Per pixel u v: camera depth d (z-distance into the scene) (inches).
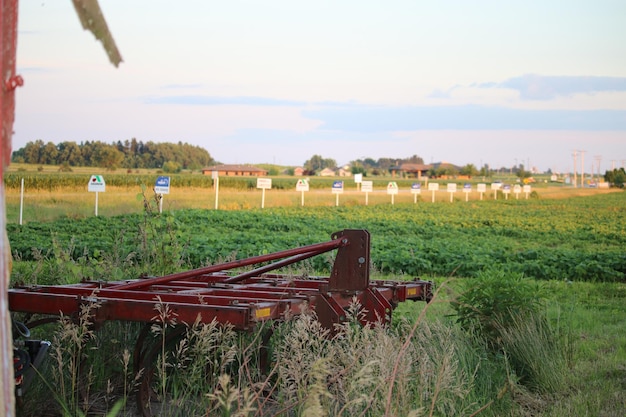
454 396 223.5
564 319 418.0
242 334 241.9
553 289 580.4
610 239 1209.4
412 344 237.3
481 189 3201.3
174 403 216.5
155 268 380.5
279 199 2241.6
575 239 1171.9
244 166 6628.9
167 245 400.8
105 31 112.6
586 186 6614.2
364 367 166.7
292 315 229.8
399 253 770.8
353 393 191.9
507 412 240.1
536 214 1962.4
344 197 2709.2
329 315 244.4
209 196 2230.6
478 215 1800.0
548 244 1103.0
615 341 362.6
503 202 2805.1
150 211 393.7
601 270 701.9
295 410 196.9
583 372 296.4
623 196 3944.4
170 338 234.2
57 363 234.4
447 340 251.8
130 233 911.0
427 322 275.4
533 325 303.4
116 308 219.5
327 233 1096.8
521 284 323.3
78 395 231.3
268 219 1315.2
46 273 354.3
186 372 227.5
